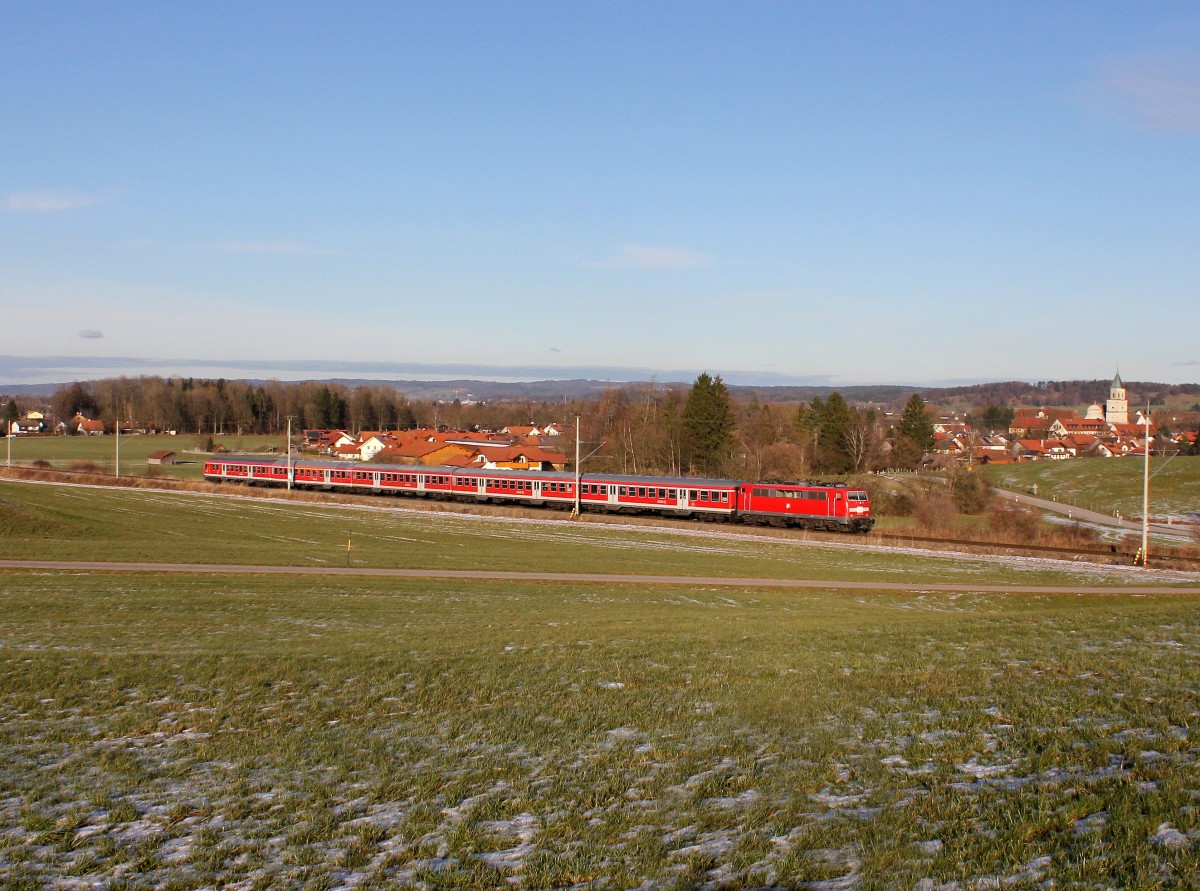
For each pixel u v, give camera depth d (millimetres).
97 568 42156
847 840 10859
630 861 10758
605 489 75062
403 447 143250
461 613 32344
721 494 69000
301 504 81375
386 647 24594
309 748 15719
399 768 14609
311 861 11281
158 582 38344
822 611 34750
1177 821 10367
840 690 18422
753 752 14609
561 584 40969
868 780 12977
